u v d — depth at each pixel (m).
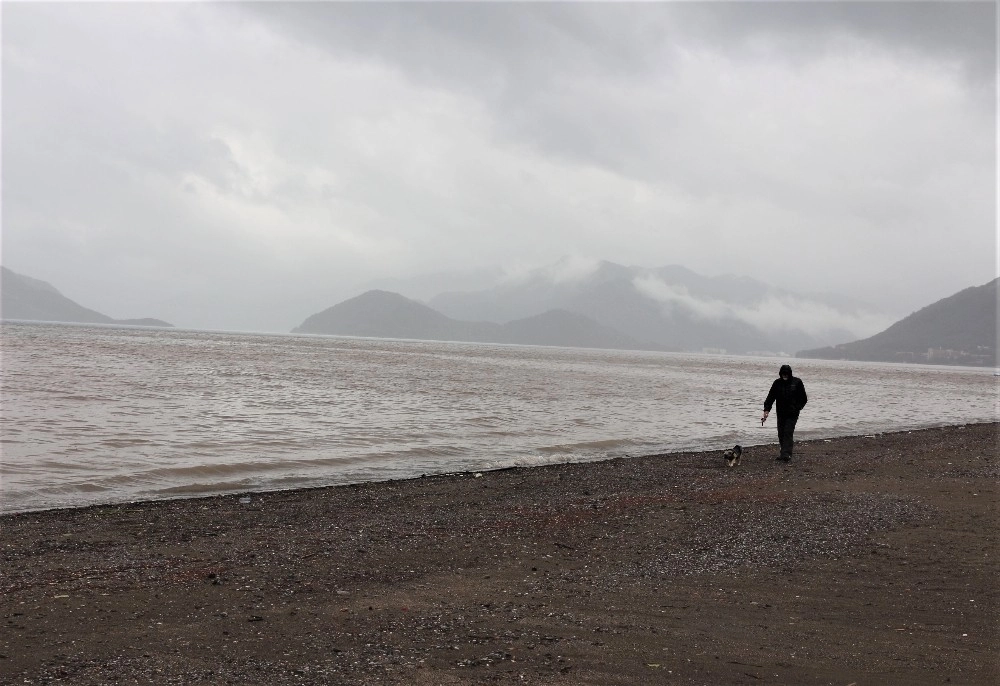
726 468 19.75
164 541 11.66
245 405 34.84
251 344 155.75
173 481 17.80
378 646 7.18
